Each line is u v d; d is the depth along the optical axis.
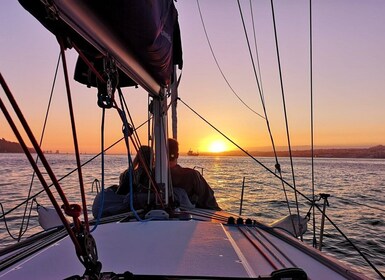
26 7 0.98
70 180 19.81
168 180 3.28
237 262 1.64
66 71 1.10
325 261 1.77
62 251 1.77
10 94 0.84
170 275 1.48
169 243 1.91
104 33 1.29
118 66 1.65
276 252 1.92
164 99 3.18
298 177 36.28
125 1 1.18
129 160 1.88
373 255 7.89
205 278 1.40
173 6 2.29
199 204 3.81
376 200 19.33
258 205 15.12
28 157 0.94
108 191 3.38
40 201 13.46
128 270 1.55
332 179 35.34
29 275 1.48
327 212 14.03
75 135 1.16
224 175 35.44
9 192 17.91
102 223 2.57
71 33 1.22
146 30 1.47
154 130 3.23
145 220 2.48
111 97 1.46
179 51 3.24
